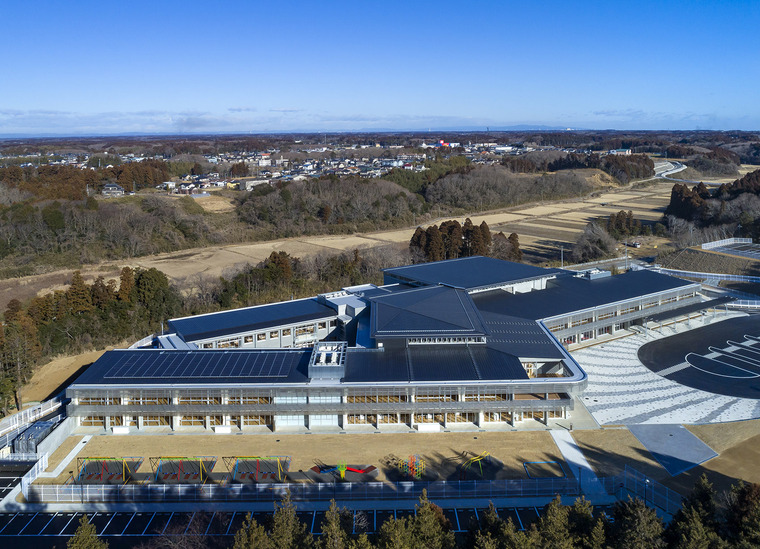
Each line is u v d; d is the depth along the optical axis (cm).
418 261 17312
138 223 19825
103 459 7669
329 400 8381
